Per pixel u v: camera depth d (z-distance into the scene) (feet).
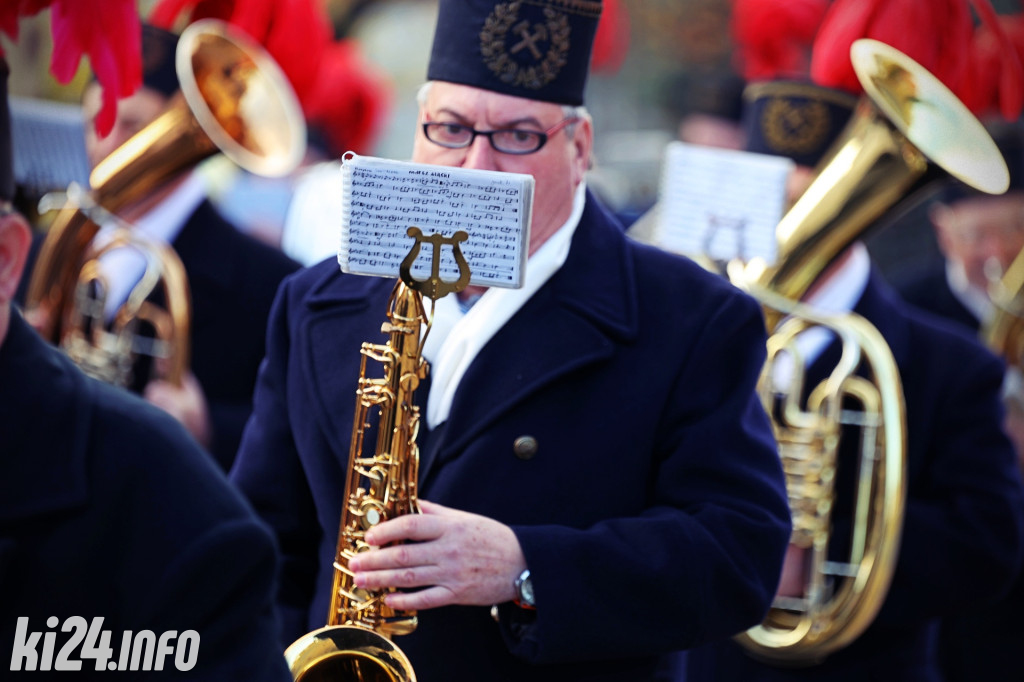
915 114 38.34
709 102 64.80
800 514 41.01
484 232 24.99
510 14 29.43
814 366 42.70
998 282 56.95
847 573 41.16
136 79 29.01
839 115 44.39
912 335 44.04
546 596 27.37
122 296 47.93
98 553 20.92
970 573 41.60
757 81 59.88
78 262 45.19
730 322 30.55
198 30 45.52
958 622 53.98
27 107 38.22
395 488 27.91
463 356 30.14
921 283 60.13
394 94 128.16
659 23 147.13
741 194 39.50
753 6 59.57
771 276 40.81
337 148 74.54
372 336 31.07
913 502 42.75
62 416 21.29
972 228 57.67
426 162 30.58
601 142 119.85
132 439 21.61
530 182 24.94
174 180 45.37
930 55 44.27
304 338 31.94
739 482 29.30
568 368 29.53
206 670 20.88
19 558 20.56
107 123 28.63
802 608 41.24
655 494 29.89
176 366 46.21
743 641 41.81
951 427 43.01
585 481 29.35
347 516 28.81
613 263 31.40
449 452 29.60
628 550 27.99
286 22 55.62
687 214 39.52
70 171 38.75
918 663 43.27
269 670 21.48
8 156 22.21
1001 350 53.72
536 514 29.14
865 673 42.42
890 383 40.19
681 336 30.40
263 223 71.87
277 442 32.37
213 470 22.31
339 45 77.77
